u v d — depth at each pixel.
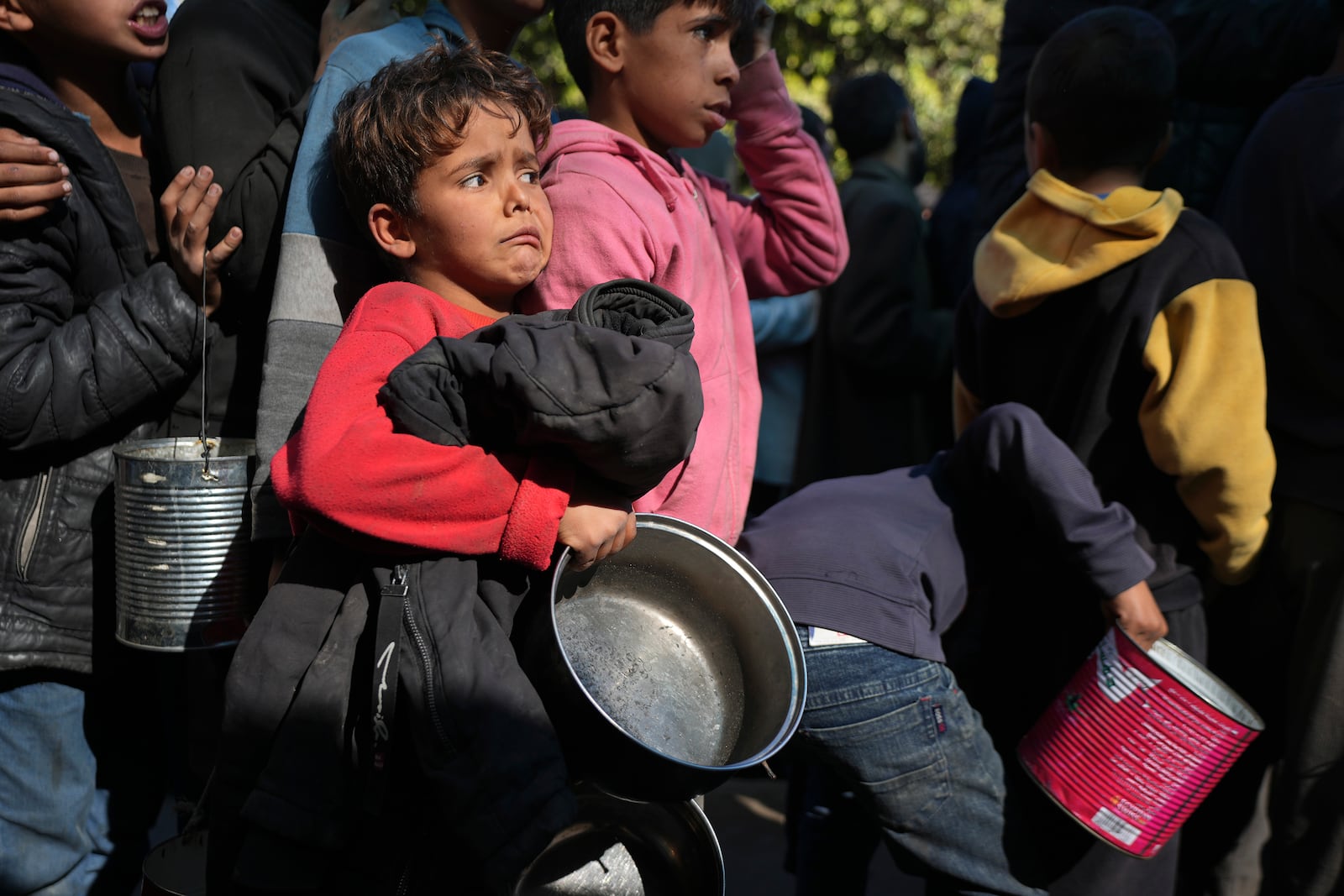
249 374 2.14
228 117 2.06
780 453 4.35
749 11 2.28
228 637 1.92
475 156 1.65
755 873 3.43
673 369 1.45
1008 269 2.54
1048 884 2.40
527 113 1.73
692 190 2.15
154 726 2.30
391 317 1.60
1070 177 2.57
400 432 1.50
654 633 1.71
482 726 1.44
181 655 2.29
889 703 2.20
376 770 1.46
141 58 2.09
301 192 1.86
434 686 1.45
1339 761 2.43
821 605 2.22
